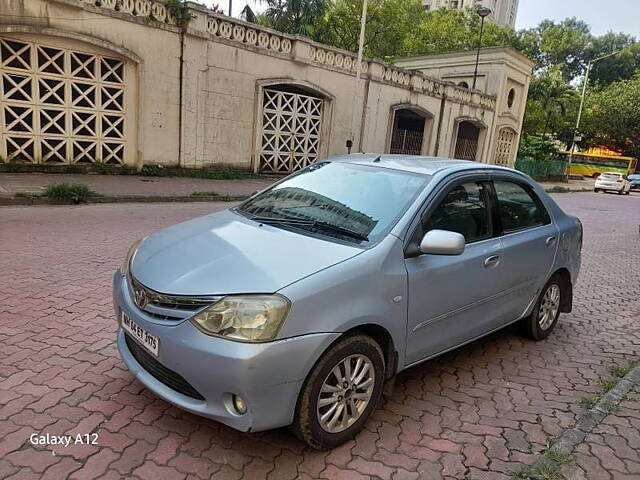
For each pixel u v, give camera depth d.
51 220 8.47
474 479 2.67
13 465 2.50
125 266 3.22
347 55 19.22
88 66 13.24
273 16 24.70
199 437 2.84
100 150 13.86
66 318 4.31
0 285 5.00
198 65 15.03
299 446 2.84
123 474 2.49
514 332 4.90
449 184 3.54
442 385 3.73
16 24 11.77
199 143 15.68
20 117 12.44
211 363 2.44
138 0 13.48
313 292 2.58
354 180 3.70
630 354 4.58
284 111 18.02
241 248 2.94
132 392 3.22
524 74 29.66
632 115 45.34
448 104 24.44
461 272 3.43
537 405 3.51
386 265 2.94
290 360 2.49
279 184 4.07
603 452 2.90
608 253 10.13
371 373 2.93
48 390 3.18
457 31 42.84
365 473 2.65
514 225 4.12
